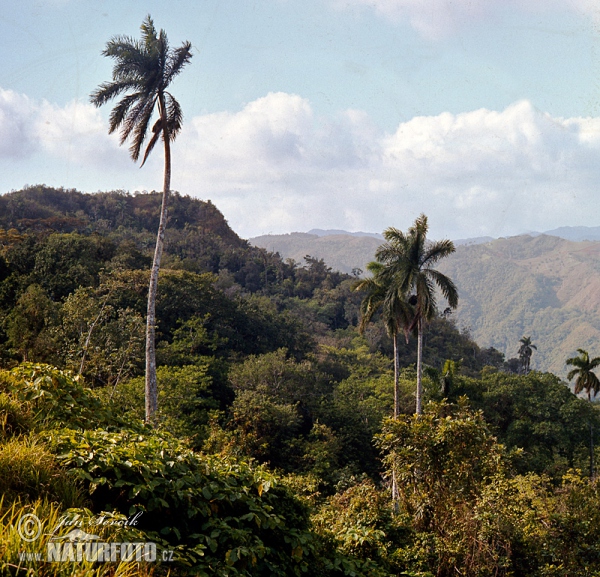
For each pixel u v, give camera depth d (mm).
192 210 158750
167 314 52500
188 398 33969
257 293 105062
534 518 12867
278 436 34812
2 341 35688
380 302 31094
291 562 7473
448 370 45219
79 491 5719
